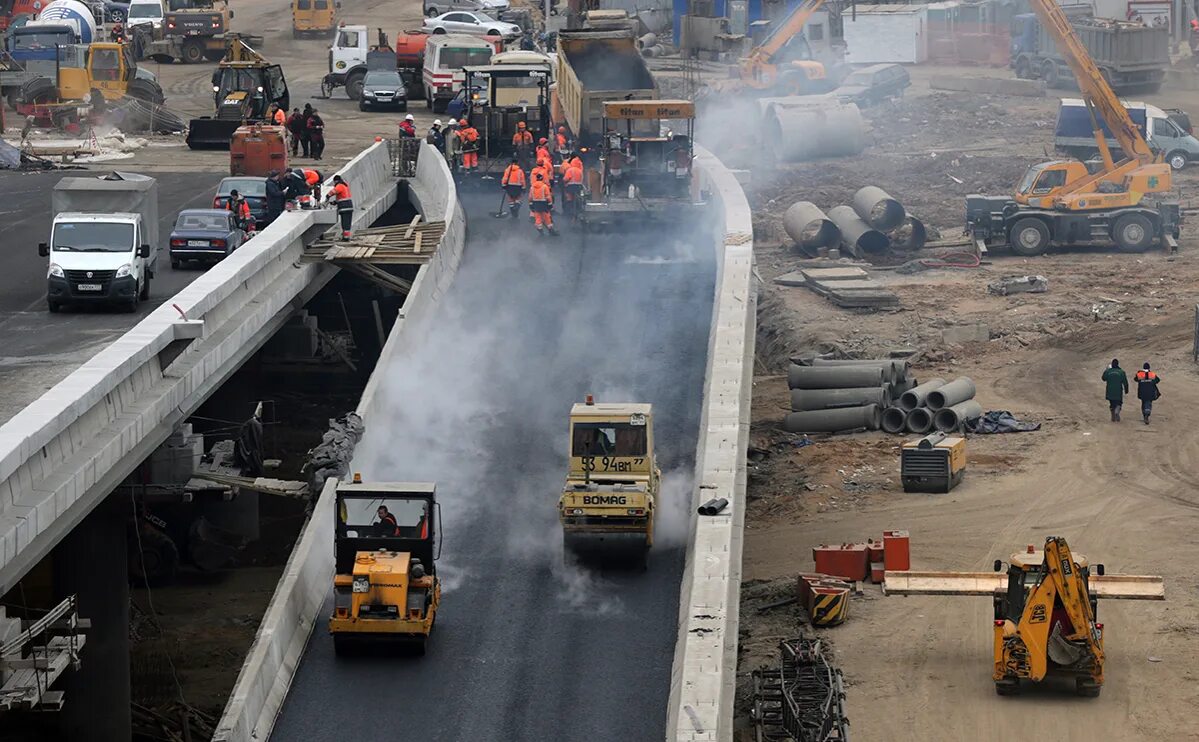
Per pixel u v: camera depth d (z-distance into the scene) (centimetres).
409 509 8225
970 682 8988
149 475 11031
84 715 10425
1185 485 11875
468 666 8081
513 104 17400
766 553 11162
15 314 12050
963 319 15800
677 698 7356
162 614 12231
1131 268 17288
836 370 13788
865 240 17962
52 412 7931
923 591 9081
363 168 16512
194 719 10512
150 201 13100
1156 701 8662
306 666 8069
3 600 10819
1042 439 12988
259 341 11900
